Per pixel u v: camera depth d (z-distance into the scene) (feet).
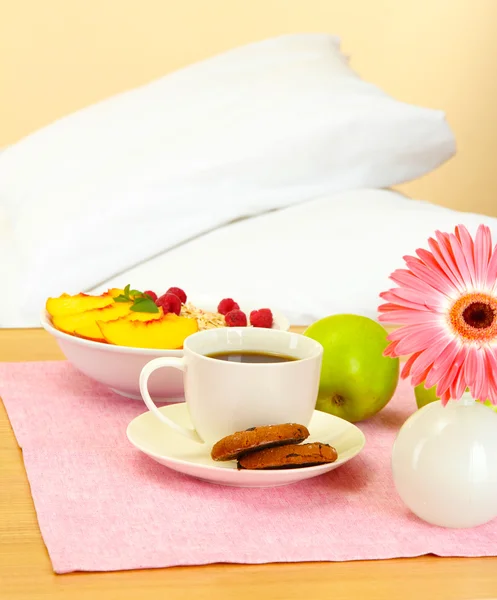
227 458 1.97
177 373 2.53
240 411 2.06
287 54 5.74
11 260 5.03
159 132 5.16
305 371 2.09
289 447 1.97
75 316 2.76
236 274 4.33
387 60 9.67
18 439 2.31
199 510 1.91
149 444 2.15
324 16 9.37
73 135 5.49
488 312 1.73
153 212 4.78
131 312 2.77
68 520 1.83
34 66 8.92
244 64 5.68
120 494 1.98
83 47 8.96
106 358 2.55
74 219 4.77
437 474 1.82
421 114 5.16
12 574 1.60
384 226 4.47
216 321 2.99
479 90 9.97
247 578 1.63
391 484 2.11
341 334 2.48
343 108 5.05
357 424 2.57
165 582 1.60
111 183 4.89
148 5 8.96
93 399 2.70
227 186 4.90
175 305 2.93
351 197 4.91
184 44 9.11
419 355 1.73
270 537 1.79
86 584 1.58
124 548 1.71
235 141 4.94
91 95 9.07
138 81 9.10
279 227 4.63
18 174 5.53
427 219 4.50
